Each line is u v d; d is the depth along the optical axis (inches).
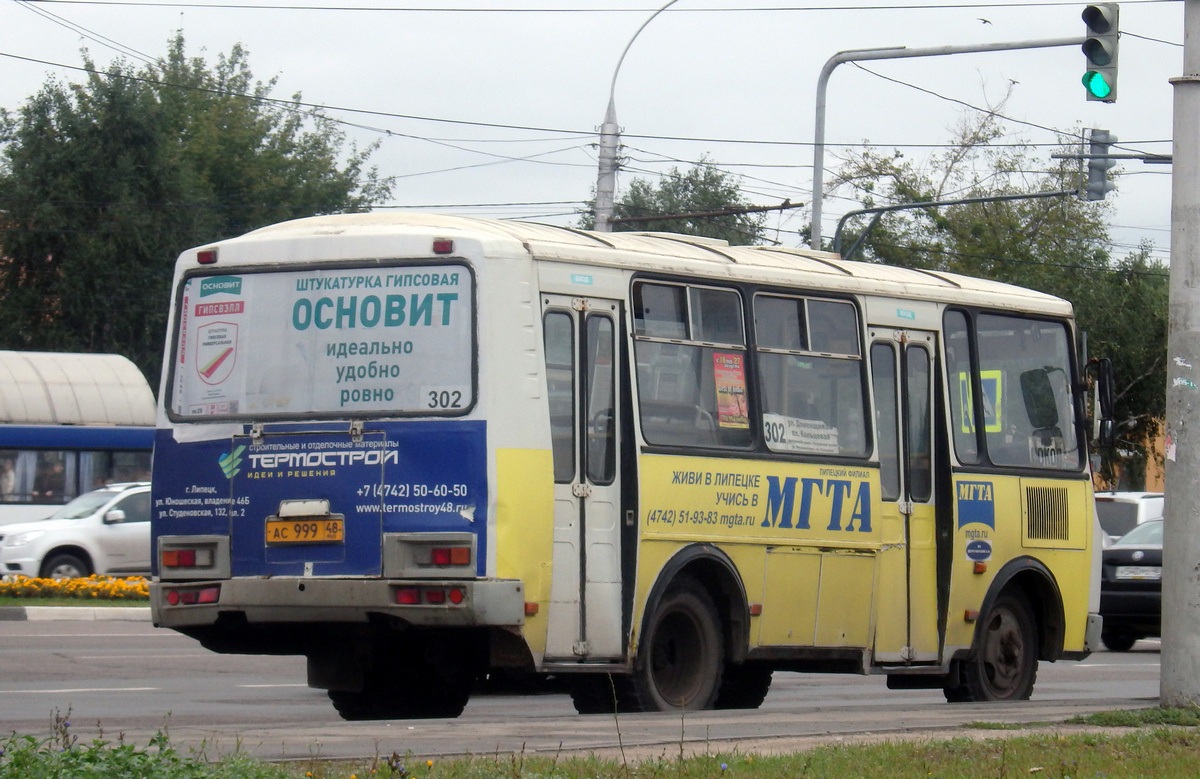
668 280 847.7
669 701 849.5
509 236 783.1
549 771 549.3
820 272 936.9
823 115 1753.2
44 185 3607.3
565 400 794.8
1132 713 786.2
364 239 789.9
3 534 2003.0
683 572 855.1
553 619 776.3
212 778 498.6
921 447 982.4
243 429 800.3
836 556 920.3
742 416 876.0
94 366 2539.4
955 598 987.9
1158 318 3560.5
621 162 1876.2
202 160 4507.9
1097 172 1763.0
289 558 783.7
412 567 758.5
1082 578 1075.3
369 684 894.4
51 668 1216.8
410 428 765.9
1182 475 814.5
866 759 609.0
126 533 2047.2
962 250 3634.4
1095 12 1093.1
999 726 752.3
